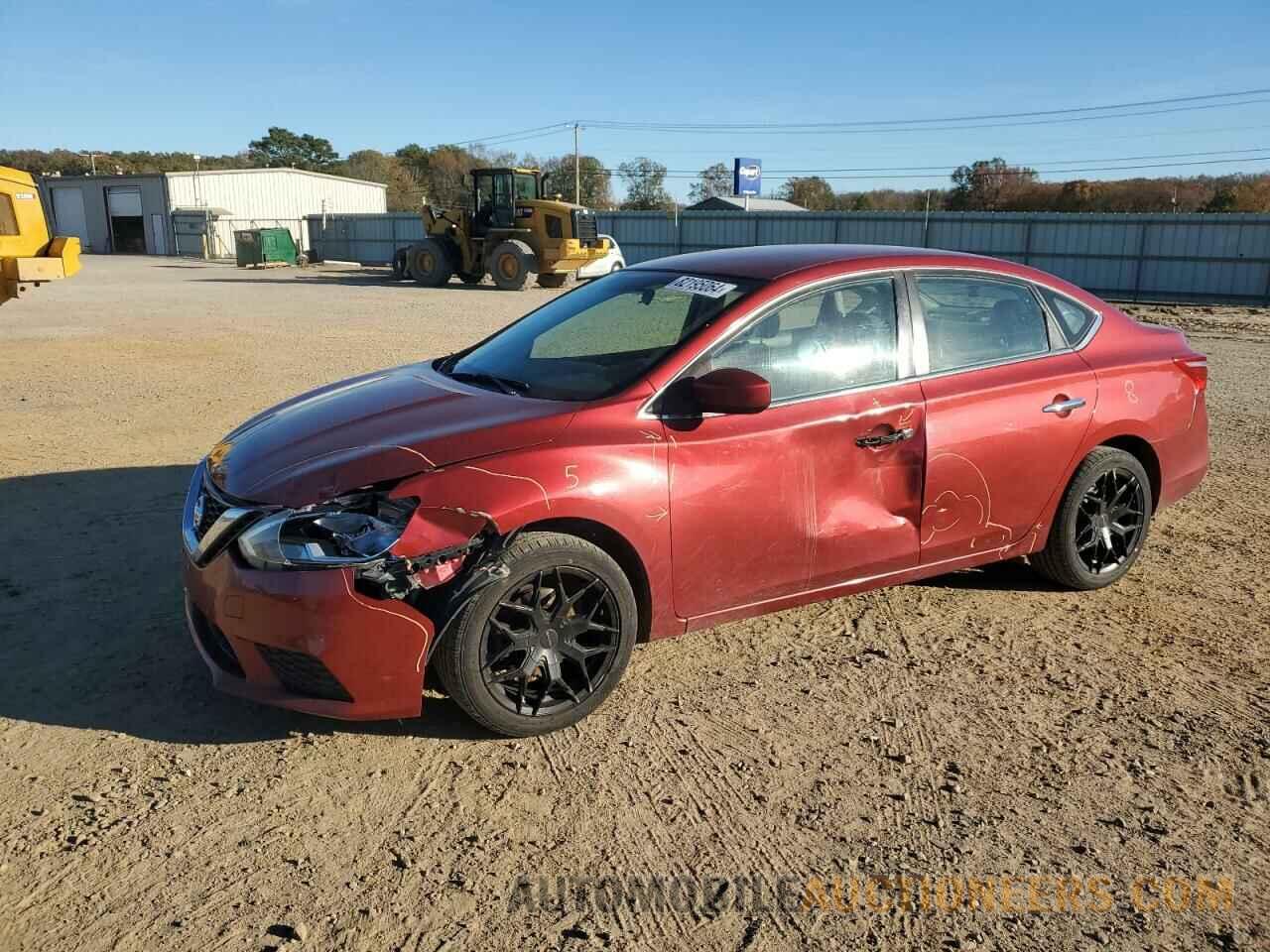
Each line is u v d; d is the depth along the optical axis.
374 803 2.92
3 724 3.27
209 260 44.81
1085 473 4.40
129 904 2.48
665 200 76.56
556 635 3.24
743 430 3.53
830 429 3.69
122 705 3.42
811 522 3.70
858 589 3.96
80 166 85.19
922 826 2.88
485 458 3.14
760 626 4.23
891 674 3.80
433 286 28.22
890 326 3.95
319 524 3.00
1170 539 5.44
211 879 2.58
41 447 6.92
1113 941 2.44
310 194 53.28
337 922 2.44
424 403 3.64
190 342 13.06
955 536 4.09
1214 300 27.34
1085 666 3.90
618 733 3.35
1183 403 4.72
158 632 3.96
